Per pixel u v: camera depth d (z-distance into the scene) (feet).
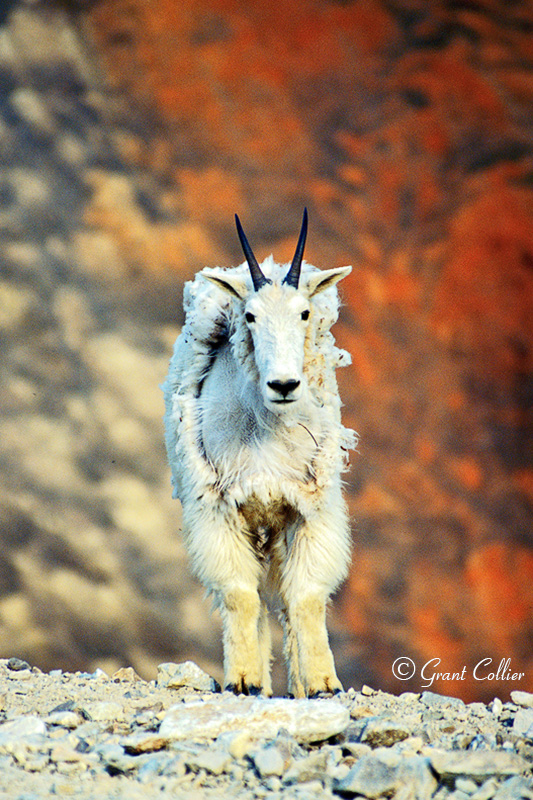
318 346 56.03
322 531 54.60
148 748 39.45
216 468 55.42
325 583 54.34
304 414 54.90
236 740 38.14
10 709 47.03
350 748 38.63
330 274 55.11
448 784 35.35
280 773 35.99
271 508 55.47
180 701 47.62
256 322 52.95
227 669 53.67
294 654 55.67
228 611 54.60
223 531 55.16
